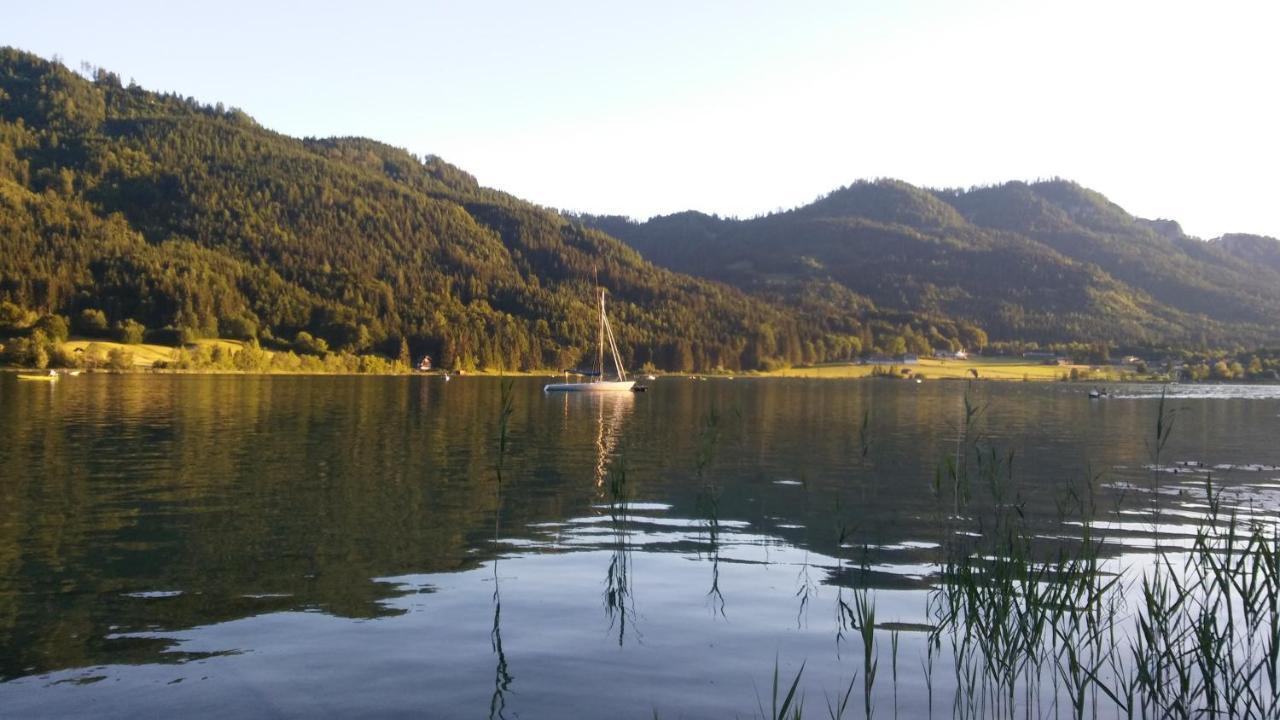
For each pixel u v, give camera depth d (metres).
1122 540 22.16
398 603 16.03
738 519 24.94
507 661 13.13
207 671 12.65
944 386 169.00
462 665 12.97
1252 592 11.96
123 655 13.26
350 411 67.75
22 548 19.98
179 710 11.34
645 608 15.88
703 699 11.84
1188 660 13.46
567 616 15.35
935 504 27.62
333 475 32.12
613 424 60.56
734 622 15.11
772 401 99.69
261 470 33.09
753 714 11.36
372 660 13.13
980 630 13.12
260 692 11.91
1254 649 13.88
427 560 19.34
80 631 14.34
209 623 14.80
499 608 15.77
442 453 40.03
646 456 40.56
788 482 32.53
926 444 48.75
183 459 35.94
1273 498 29.25
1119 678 12.88
